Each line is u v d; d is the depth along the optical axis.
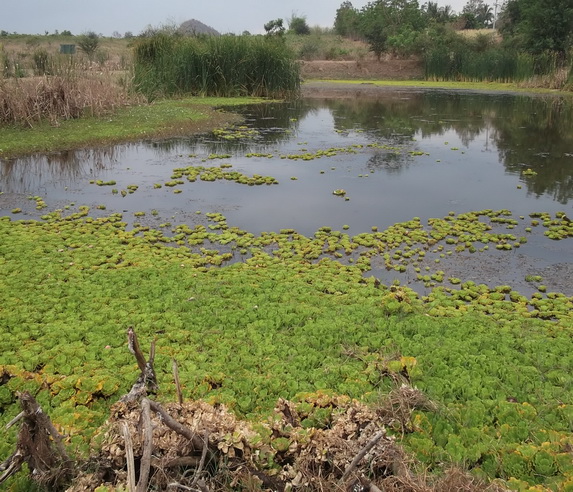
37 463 2.97
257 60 21.41
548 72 27.61
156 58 20.41
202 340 4.86
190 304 5.46
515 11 35.50
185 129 14.92
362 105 21.17
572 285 6.24
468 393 4.03
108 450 2.96
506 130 15.77
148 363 3.53
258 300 5.57
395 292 5.61
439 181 10.41
